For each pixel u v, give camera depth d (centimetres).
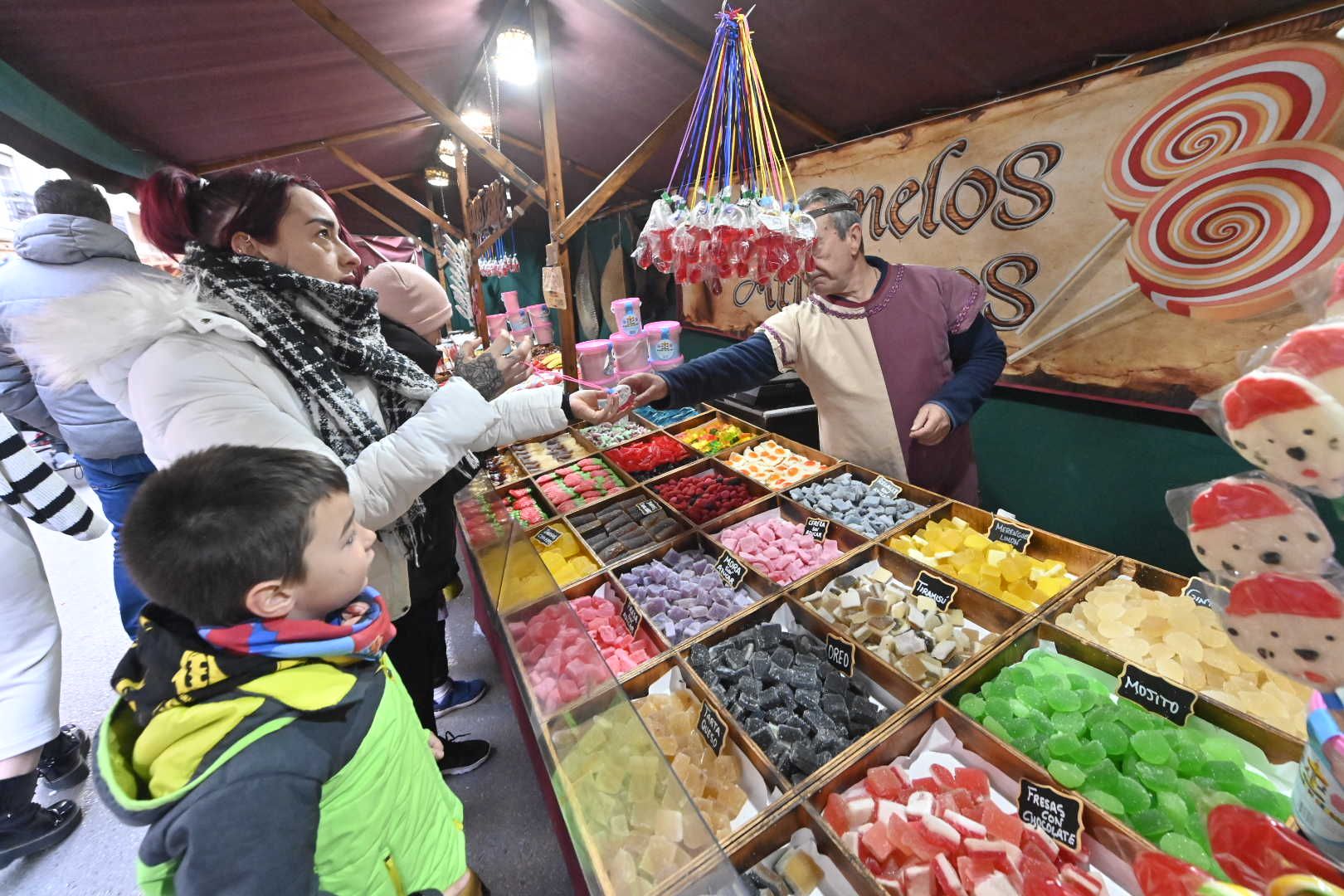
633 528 184
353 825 71
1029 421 233
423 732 98
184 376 89
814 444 273
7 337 186
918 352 172
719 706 107
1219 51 150
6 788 154
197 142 280
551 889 145
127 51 174
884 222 259
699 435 258
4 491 152
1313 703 53
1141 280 182
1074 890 77
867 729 105
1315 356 45
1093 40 170
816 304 179
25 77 163
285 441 93
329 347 114
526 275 681
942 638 120
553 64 276
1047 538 141
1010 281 218
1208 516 52
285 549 63
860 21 185
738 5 192
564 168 450
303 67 238
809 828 88
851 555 148
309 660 69
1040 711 100
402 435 106
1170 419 189
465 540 189
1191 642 102
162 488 62
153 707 62
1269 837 49
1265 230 153
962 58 192
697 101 137
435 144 520
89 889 152
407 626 146
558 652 119
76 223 163
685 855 78
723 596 146
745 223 115
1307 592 46
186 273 105
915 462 184
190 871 56
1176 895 54
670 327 210
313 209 110
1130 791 83
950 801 88
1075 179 190
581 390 150
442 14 237
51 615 162
